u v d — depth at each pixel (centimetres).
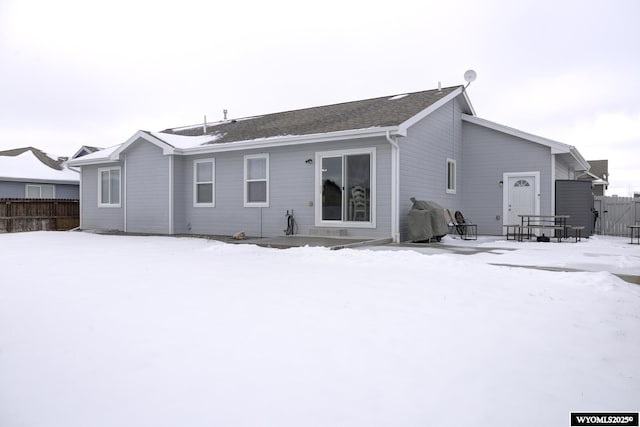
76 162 1703
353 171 1161
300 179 1248
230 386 262
